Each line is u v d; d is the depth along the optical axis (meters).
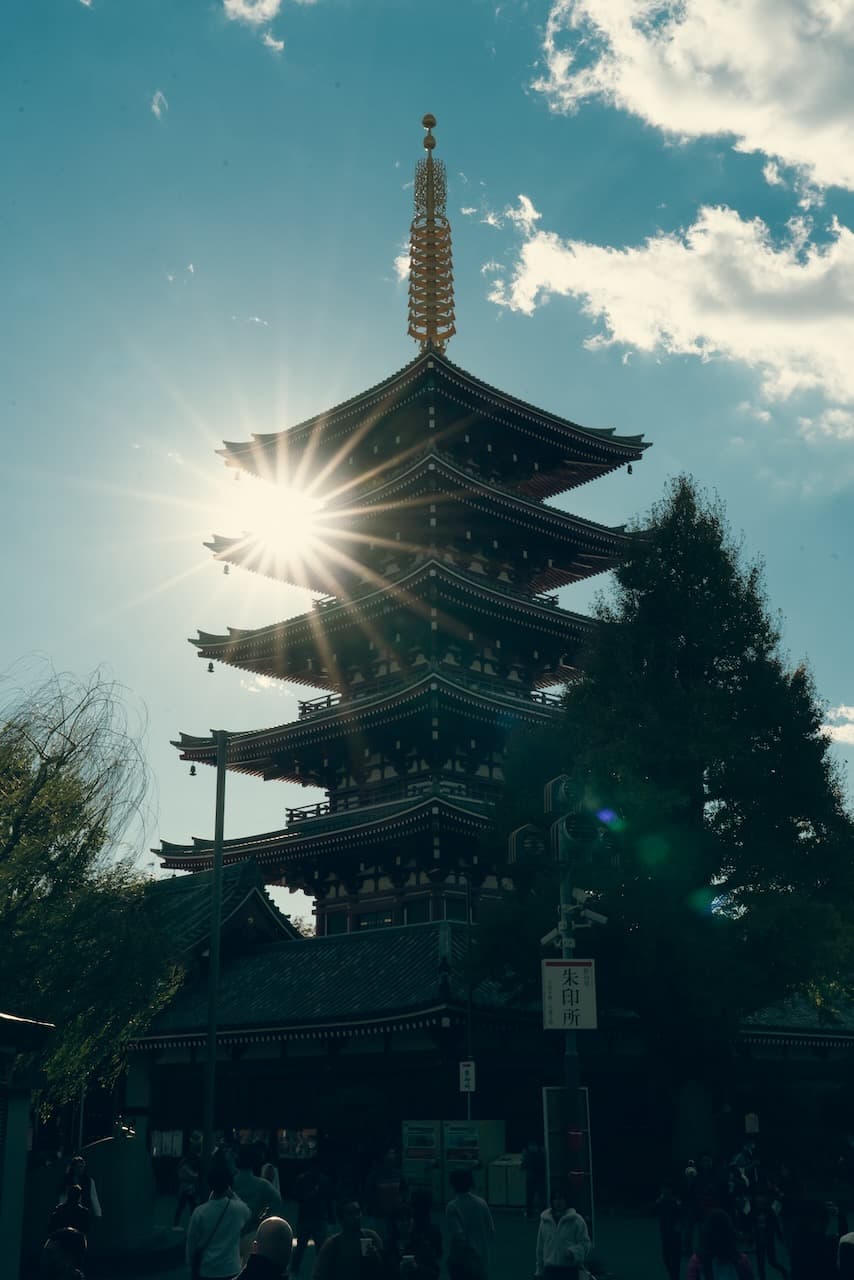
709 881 38.53
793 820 38.09
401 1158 41.22
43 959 25.20
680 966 35.69
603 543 66.56
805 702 39.00
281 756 67.62
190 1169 33.38
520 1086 45.38
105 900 26.28
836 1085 49.22
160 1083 53.19
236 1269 12.48
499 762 62.47
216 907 34.91
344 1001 46.66
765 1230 22.72
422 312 73.00
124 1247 25.28
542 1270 15.80
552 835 21.09
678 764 37.50
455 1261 13.56
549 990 19.41
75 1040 27.22
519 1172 37.78
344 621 63.81
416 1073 44.31
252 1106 49.62
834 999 49.56
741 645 39.94
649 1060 39.91
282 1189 45.81
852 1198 40.75
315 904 63.22
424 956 48.06
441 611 61.78
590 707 39.41
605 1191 42.56
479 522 64.38
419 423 65.31
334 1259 12.22
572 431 66.00
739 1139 45.75
